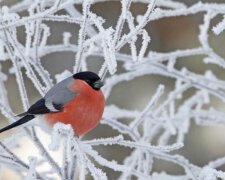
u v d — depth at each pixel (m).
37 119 8.02
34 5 8.78
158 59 10.84
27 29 8.52
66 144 7.35
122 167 8.10
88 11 7.87
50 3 10.49
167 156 9.18
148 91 14.38
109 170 13.76
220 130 14.34
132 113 11.45
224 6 9.67
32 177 7.75
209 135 14.35
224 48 13.95
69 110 8.02
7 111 8.20
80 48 8.12
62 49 10.65
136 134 9.73
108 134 14.10
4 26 7.99
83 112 8.09
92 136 14.07
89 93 8.13
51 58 14.34
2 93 8.74
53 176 9.13
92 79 8.19
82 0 8.32
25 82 14.12
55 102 8.03
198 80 11.33
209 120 11.74
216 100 14.11
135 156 10.32
